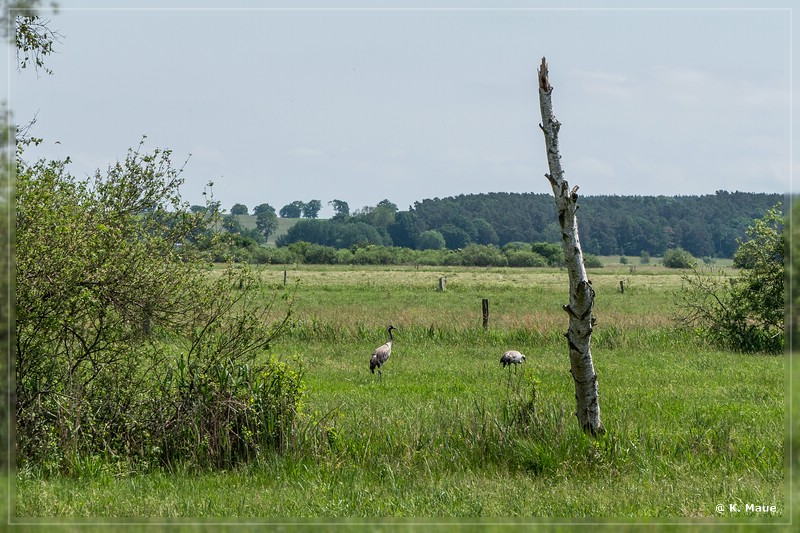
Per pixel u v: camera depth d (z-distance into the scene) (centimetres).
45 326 4141
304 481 3828
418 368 8294
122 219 4469
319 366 8294
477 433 4328
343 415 4781
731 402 6144
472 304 18900
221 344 4466
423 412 5325
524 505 3453
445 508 3434
